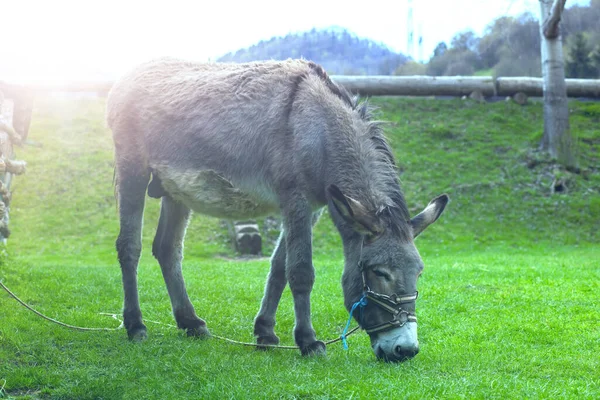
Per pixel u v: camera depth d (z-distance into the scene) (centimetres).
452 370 504
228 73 631
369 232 493
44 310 722
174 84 650
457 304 780
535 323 684
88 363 536
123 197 653
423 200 1869
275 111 573
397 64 3512
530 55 2850
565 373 509
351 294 518
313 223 619
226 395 439
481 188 1941
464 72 3014
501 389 446
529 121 2333
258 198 588
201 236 1738
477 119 2336
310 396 437
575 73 2819
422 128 2258
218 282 972
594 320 701
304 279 546
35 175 1941
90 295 831
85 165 2023
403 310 486
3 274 877
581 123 2347
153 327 671
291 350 584
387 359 496
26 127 1850
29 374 504
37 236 1658
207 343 593
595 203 1883
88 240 1658
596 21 3088
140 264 1375
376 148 566
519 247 1641
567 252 1556
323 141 550
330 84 593
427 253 1577
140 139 650
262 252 1655
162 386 466
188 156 613
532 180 1988
